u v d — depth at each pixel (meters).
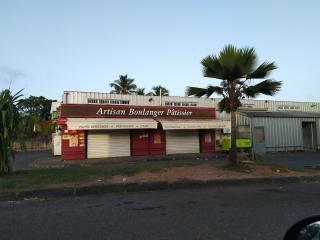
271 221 6.13
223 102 13.62
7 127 10.62
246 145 26.97
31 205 7.61
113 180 10.03
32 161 23.42
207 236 5.25
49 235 5.33
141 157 24.09
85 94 25.45
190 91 13.66
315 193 9.16
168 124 24.83
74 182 9.64
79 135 24.02
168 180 10.18
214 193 9.13
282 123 29.05
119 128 23.33
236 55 12.42
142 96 27.64
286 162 18.52
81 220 6.24
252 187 10.23
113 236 5.27
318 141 30.44
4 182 9.29
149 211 6.98
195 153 27.48
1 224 5.99
